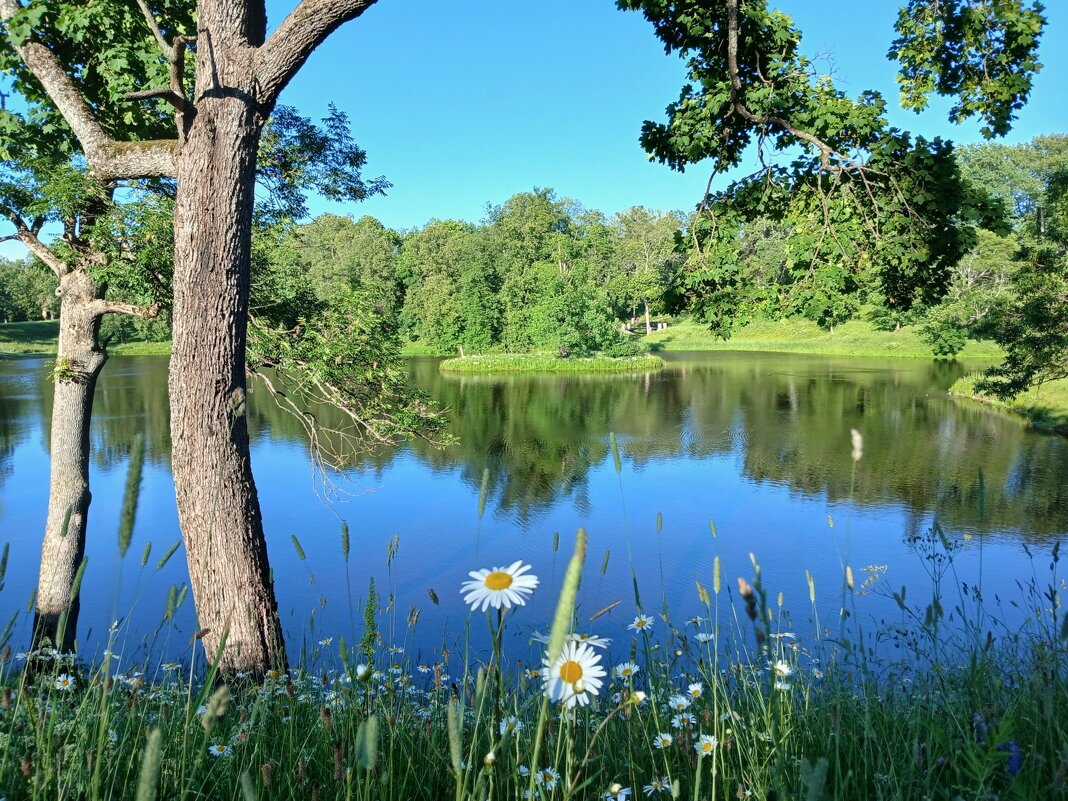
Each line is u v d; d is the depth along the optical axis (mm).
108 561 12195
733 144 8656
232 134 5645
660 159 8859
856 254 7656
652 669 2406
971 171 62656
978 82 7867
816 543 13539
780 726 1898
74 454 8875
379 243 73438
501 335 64562
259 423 27625
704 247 8648
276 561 12727
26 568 11625
